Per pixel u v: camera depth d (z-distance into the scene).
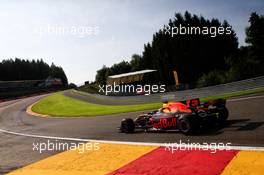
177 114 10.61
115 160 8.35
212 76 32.88
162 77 47.38
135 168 7.34
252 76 30.27
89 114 25.89
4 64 165.38
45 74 187.62
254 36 49.28
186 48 47.44
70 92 72.56
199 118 10.20
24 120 27.75
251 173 5.89
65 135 14.47
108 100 42.47
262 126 9.78
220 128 10.46
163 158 7.82
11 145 13.41
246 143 8.04
